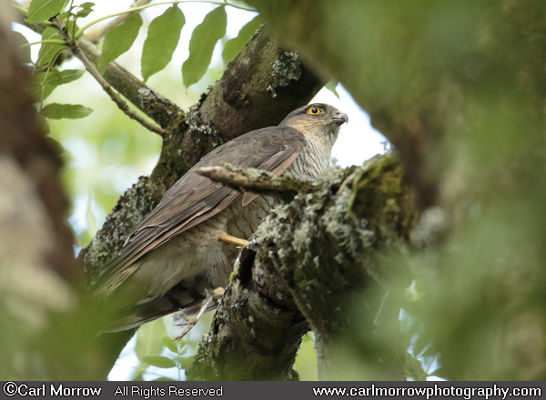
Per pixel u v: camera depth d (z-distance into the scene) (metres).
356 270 4.20
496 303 2.37
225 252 8.65
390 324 4.12
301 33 3.07
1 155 2.46
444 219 2.64
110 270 8.20
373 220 3.62
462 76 2.58
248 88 8.57
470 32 2.55
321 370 4.67
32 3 7.04
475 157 2.51
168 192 8.62
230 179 4.32
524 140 2.39
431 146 2.73
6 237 2.32
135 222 8.86
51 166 2.62
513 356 2.28
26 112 2.63
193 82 8.09
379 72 2.78
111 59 7.93
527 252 2.36
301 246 4.40
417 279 3.67
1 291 2.26
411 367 4.22
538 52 2.53
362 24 2.58
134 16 7.76
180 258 8.55
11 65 2.66
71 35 7.82
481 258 2.43
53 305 2.34
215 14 7.73
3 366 2.25
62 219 2.57
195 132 8.80
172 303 8.65
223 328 6.19
